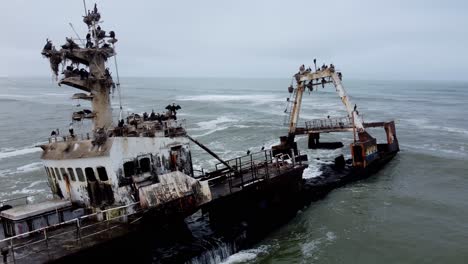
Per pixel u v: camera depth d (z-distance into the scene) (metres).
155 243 17.61
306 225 23.81
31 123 72.88
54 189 19.72
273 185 24.02
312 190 27.62
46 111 91.94
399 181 31.92
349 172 32.12
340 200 27.70
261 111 88.06
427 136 52.69
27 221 16.00
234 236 20.17
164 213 16.70
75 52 17.28
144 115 20.25
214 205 20.06
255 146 47.34
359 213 25.47
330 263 19.50
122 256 15.46
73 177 17.98
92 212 17.53
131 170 17.25
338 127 35.09
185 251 17.92
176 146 19.44
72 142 18.03
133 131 17.81
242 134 55.75
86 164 16.98
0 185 35.22
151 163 17.98
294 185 25.73
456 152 42.28
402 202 27.31
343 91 33.66
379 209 26.16
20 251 14.27
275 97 136.50
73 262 13.92
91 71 18.00
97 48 17.72
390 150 37.84
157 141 18.36
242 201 22.00
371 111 86.25
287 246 21.14
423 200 27.61
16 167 41.44
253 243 21.23
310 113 83.19
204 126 64.75
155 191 16.47
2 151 49.72
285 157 34.69
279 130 58.34
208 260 18.33
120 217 16.67
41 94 160.12
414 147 44.97
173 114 20.48
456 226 23.39
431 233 22.55
